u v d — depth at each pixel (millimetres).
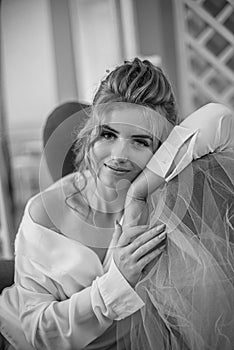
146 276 1018
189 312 1014
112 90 1066
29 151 4664
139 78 1058
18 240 1131
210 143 1090
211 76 3975
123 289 988
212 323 1021
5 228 2582
